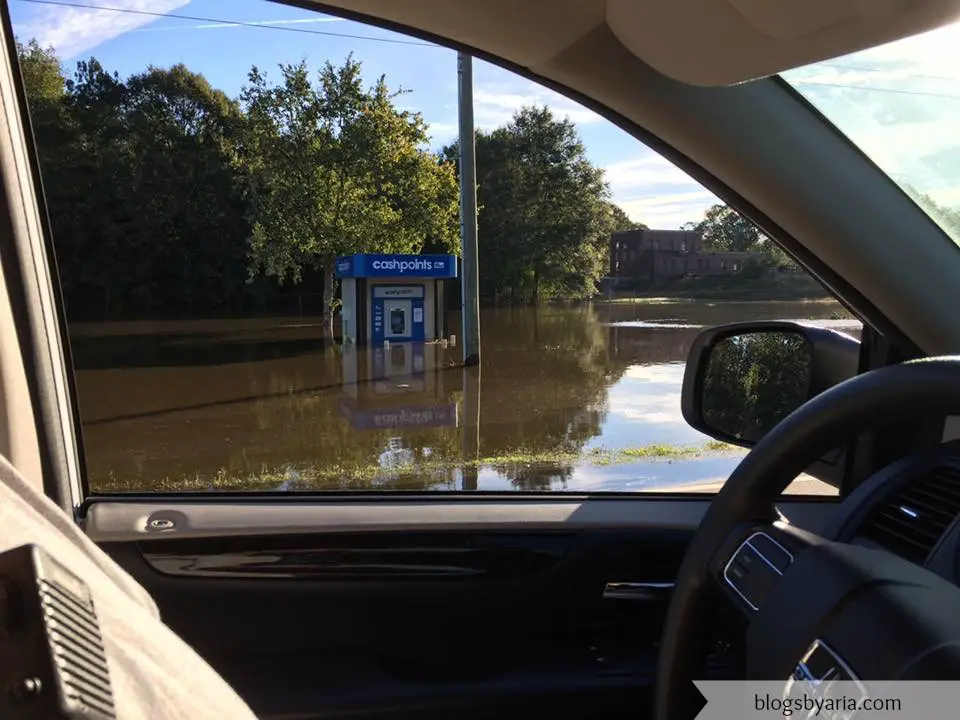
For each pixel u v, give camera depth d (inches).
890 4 52.9
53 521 26.5
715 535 40.7
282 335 617.9
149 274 537.0
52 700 18.6
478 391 422.6
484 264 542.6
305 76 560.7
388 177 591.2
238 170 559.2
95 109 471.2
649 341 397.7
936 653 27.8
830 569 32.7
